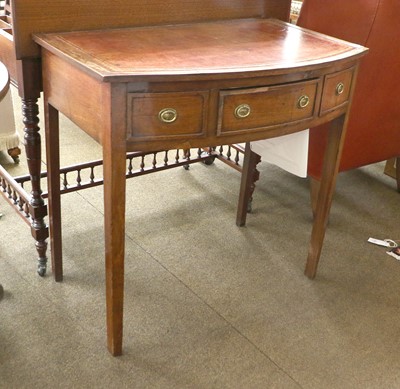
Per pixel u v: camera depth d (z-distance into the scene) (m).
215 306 1.67
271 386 1.40
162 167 2.16
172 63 1.22
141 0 1.47
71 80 1.27
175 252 1.91
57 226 1.64
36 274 1.74
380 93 1.92
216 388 1.38
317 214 1.73
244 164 1.97
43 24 1.36
